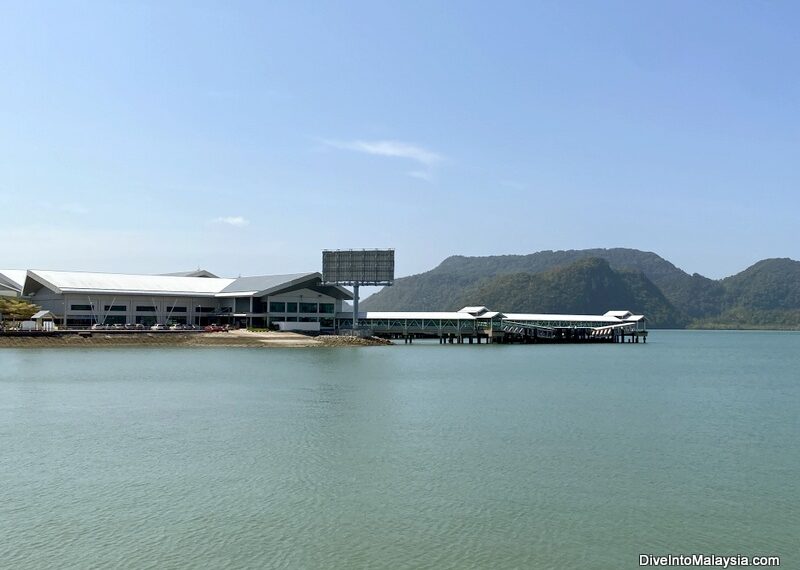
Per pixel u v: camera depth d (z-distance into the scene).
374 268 184.25
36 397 73.12
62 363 113.56
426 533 32.28
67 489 38.34
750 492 39.00
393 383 90.06
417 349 172.50
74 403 69.06
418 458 45.75
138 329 171.62
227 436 52.53
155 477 40.72
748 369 133.62
